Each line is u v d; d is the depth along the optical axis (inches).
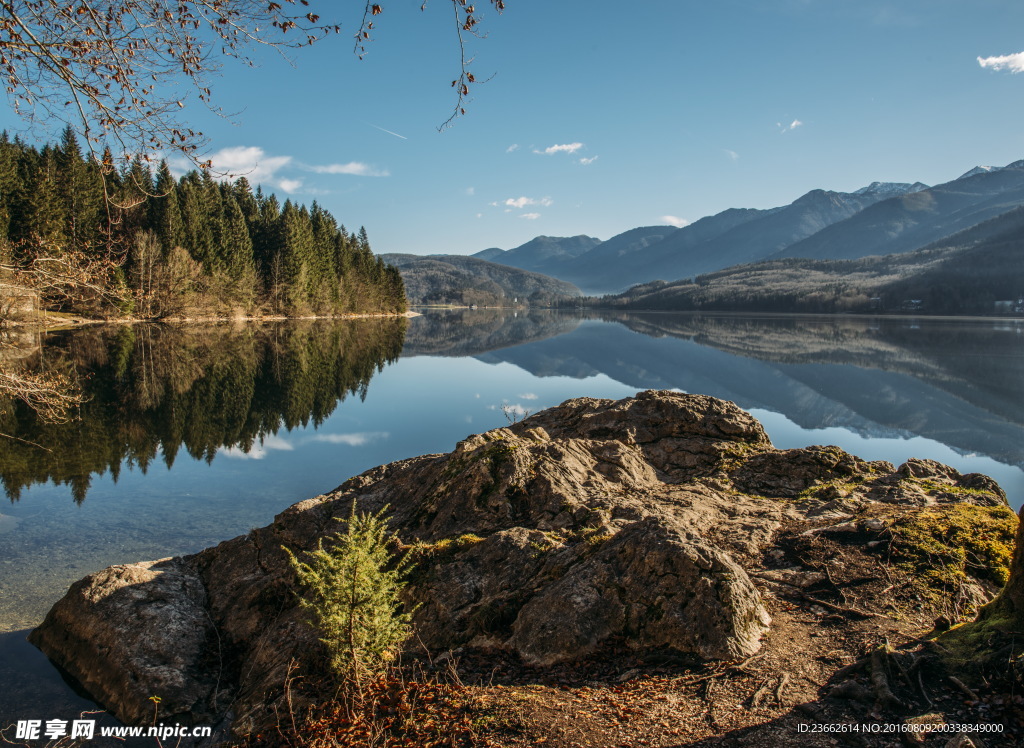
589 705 170.6
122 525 436.5
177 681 234.8
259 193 3481.8
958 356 1784.0
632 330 3253.0
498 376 1385.3
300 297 3193.9
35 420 807.1
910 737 139.4
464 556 249.9
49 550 388.8
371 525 203.0
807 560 247.3
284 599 272.8
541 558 241.9
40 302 502.3
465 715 169.8
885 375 1385.3
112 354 1464.1
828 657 183.3
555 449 331.3
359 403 1007.6
